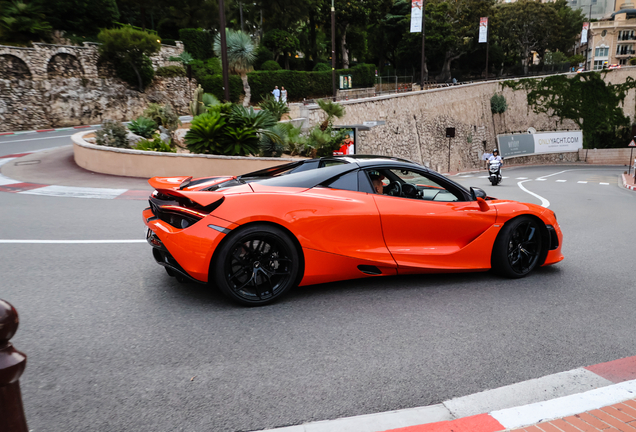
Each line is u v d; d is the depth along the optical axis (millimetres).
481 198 4348
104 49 29797
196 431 2002
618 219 9555
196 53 40625
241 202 3336
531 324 3393
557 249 4762
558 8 99812
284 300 3680
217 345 2857
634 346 3070
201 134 13180
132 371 2506
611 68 66625
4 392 1157
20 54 26312
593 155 60375
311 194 3658
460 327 3287
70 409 2127
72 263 4523
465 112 47688
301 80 42969
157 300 3586
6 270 4238
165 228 3334
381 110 34281
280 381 2463
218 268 3273
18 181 10359
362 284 4168
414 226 3992
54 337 2893
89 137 14891
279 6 51344
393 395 2363
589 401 2305
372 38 69312
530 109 59906
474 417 2148
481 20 53094
